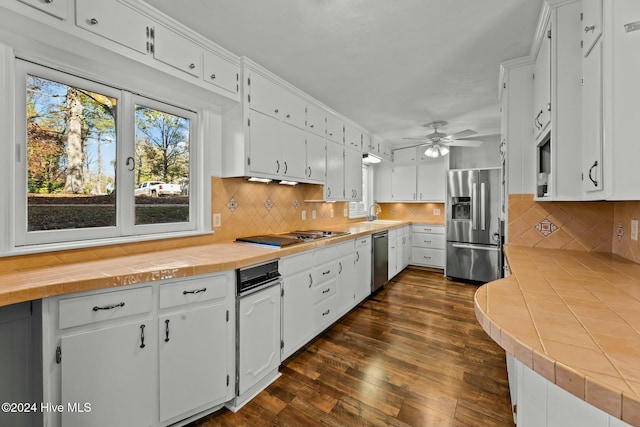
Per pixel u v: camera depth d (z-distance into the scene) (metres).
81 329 1.22
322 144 3.22
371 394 1.80
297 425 1.56
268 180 2.63
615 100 1.04
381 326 2.81
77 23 1.36
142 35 1.61
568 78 1.55
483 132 4.36
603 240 1.98
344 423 1.56
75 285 1.18
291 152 2.73
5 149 1.36
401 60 2.23
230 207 2.46
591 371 0.58
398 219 5.83
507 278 1.31
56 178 1.58
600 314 0.87
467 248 4.39
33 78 1.49
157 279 1.40
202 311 1.56
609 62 1.06
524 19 1.73
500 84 2.51
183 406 1.50
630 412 0.50
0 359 1.08
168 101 2.02
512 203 2.25
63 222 1.60
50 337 1.15
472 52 2.11
